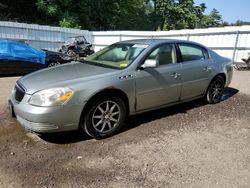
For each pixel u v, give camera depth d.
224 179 3.14
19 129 4.48
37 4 28.31
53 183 3.03
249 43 13.28
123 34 20.00
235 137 4.31
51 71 4.57
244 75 10.72
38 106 3.70
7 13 29.30
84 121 4.01
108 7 36.94
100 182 3.06
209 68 5.67
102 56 5.17
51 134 4.31
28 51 10.34
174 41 5.21
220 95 6.20
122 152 3.76
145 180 3.11
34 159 3.55
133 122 4.89
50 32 19.59
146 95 4.61
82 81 3.96
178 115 5.30
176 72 4.98
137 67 4.48
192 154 3.72
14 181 3.06
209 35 15.10
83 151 3.79
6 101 6.23
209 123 4.90
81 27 30.61
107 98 4.14
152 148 3.88
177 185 3.01
